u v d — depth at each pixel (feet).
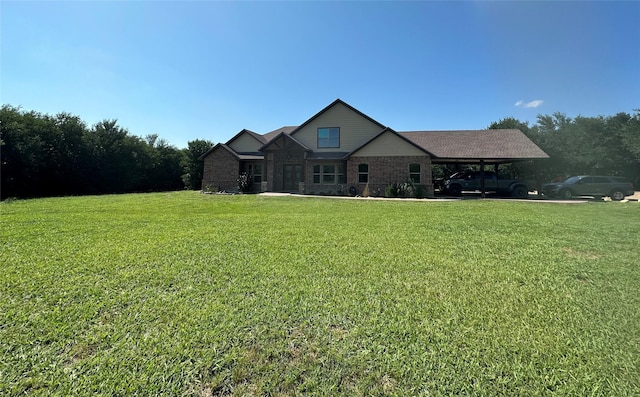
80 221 28.73
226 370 6.97
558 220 30.73
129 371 6.86
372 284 12.59
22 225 26.25
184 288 11.90
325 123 73.87
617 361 7.36
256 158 75.92
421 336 8.50
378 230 24.76
